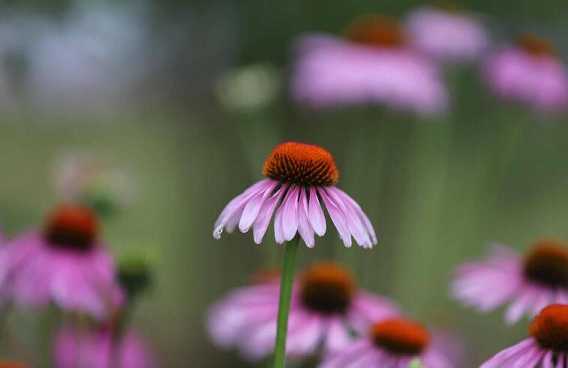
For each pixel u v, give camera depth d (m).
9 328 1.38
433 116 1.62
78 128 1.68
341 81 1.59
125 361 1.39
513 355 1.11
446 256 1.65
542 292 1.26
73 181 1.46
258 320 1.30
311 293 1.28
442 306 1.63
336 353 1.24
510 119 1.70
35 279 1.30
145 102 1.77
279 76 1.72
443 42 1.70
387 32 1.63
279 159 1.10
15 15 1.44
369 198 1.69
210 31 1.71
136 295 1.27
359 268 1.62
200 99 1.79
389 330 1.23
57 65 1.50
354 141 1.70
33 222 1.51
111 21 1.51
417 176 1.70
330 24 1.75
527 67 1.66
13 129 1.64
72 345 1.34
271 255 1.44
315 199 1.09
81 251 1.32
